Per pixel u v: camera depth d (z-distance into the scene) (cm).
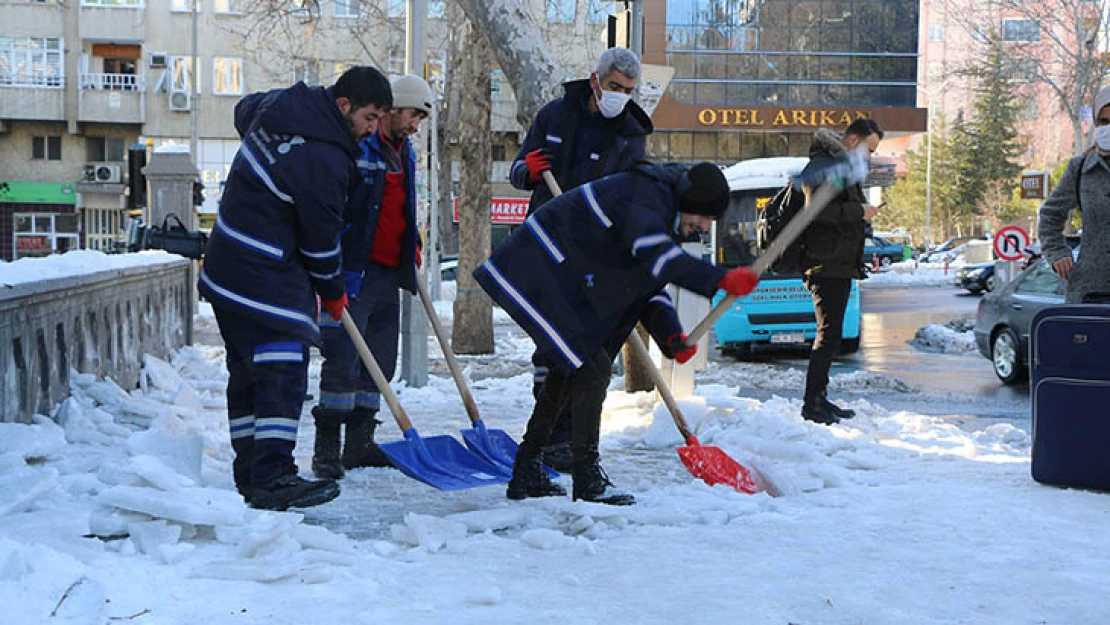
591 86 604
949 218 8438
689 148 5375
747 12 5259
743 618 339
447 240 3500
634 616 341
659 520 478
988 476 591
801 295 1598
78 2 4547
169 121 4656
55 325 648
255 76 4606
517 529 470
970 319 2156
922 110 5338
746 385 1192
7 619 310
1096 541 438
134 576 363
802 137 5394
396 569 395
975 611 349
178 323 1217
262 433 493
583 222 492
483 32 928
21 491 454
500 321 2439
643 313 528
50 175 4719
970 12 4153
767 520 477
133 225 1872
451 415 849
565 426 620
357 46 4028
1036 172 2117
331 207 489
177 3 4584
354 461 633
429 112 610
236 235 489
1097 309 543
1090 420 545
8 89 4550
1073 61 3869
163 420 663
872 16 5294
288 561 392
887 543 436
